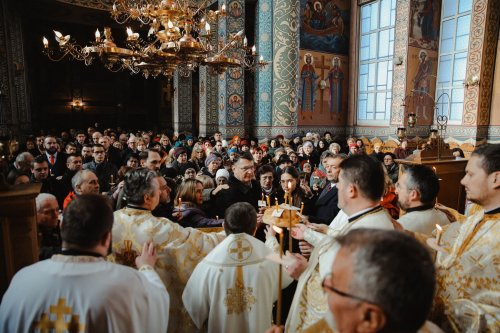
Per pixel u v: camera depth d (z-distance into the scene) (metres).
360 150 8.98
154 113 25.80
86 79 23.80
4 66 12.39
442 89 12.70
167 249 2.14
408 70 12.15
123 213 2.19
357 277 0.77
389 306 0.73
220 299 2.06
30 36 20.83
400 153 9.60
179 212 3.16
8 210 1.92
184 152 6.86
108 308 1.35
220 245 2.14
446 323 1.48
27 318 1.36
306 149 8.43
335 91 14.93
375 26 14.05
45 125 22.94
